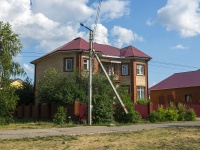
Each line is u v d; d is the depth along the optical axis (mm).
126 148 12391
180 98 49406
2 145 13258
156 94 53781
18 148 12453
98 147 12672
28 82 44344
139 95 41594
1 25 27641
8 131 20250
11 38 27547
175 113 32250
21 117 36500
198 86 46781
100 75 31891
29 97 43094
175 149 12125
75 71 32344
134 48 43594
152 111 31625
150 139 15242
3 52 27141
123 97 29984
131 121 28203
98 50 40750
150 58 42656
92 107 27203
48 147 12703
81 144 13555
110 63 41562
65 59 37125
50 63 39844
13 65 27375
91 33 27047
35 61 42750
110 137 16219
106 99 28062
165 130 20141
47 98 30656
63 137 15977
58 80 30828
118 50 44125
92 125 25250
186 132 18656
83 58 36969
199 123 27984
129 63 41938
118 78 41406
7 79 27047
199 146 12820
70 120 27656
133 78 41281
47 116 31875
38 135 17328
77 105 28516
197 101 46750
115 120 28625
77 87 30188
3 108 26688
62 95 29250
